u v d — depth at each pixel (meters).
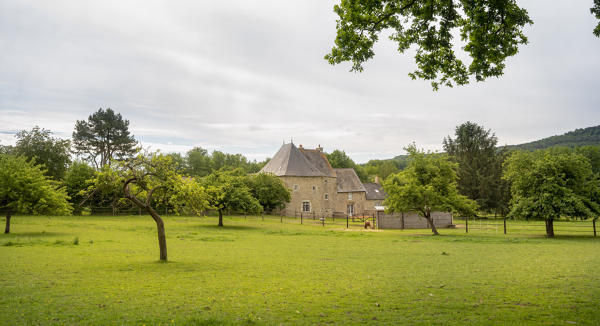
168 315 6.54
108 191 14.03
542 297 8.12
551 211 25.02
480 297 8.17
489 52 10.22
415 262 14.01
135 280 9.72
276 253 16.58
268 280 10.09
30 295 7.81
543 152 28.28
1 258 13.12
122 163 13.50
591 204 25.58
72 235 22.81
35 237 21.06
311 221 48.31
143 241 20.70
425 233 30.53
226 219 43.41
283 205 49.97
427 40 10.63
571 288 9.08
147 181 13.95
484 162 58.75
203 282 9.65
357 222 47.59
